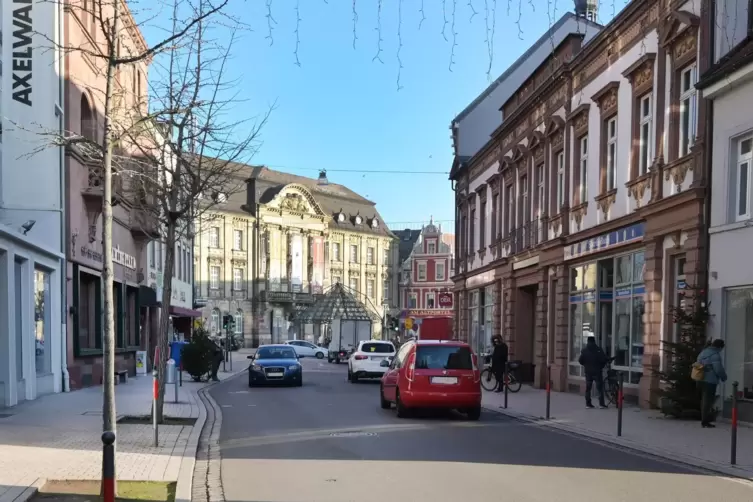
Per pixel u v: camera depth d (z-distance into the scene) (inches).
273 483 334.0
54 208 775.7
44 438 437.4
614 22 735.1
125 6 387.5
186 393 855.1
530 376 1061.8
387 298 3585.1
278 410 671.1
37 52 768.9
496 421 589.3
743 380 538.0
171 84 536.1
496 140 1202.6
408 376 596.7
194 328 1466.5
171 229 540.4
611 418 584.4
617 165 737.0
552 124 915.4
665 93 642.8
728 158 552.7
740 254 535.8
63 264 792.3
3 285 613.3
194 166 566.6
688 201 587.8
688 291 585.0
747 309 534.3
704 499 304.2
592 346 681.6
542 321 941.2
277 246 3026.6
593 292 798.5
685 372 564.1
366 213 3545.8
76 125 844.6
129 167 602.2
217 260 2829.7
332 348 2052.2
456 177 1502.2
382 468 368.8
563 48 917.8
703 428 519.5
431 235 3415.4
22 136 765.9
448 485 327.0
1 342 612.1
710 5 577.9
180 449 418.3
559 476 349.7
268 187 3058.6
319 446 444.5
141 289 1214.9
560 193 911.7
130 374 1130.0
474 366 603.2
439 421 585.9
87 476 327.3
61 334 784.9
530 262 988.6
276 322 3009.4
